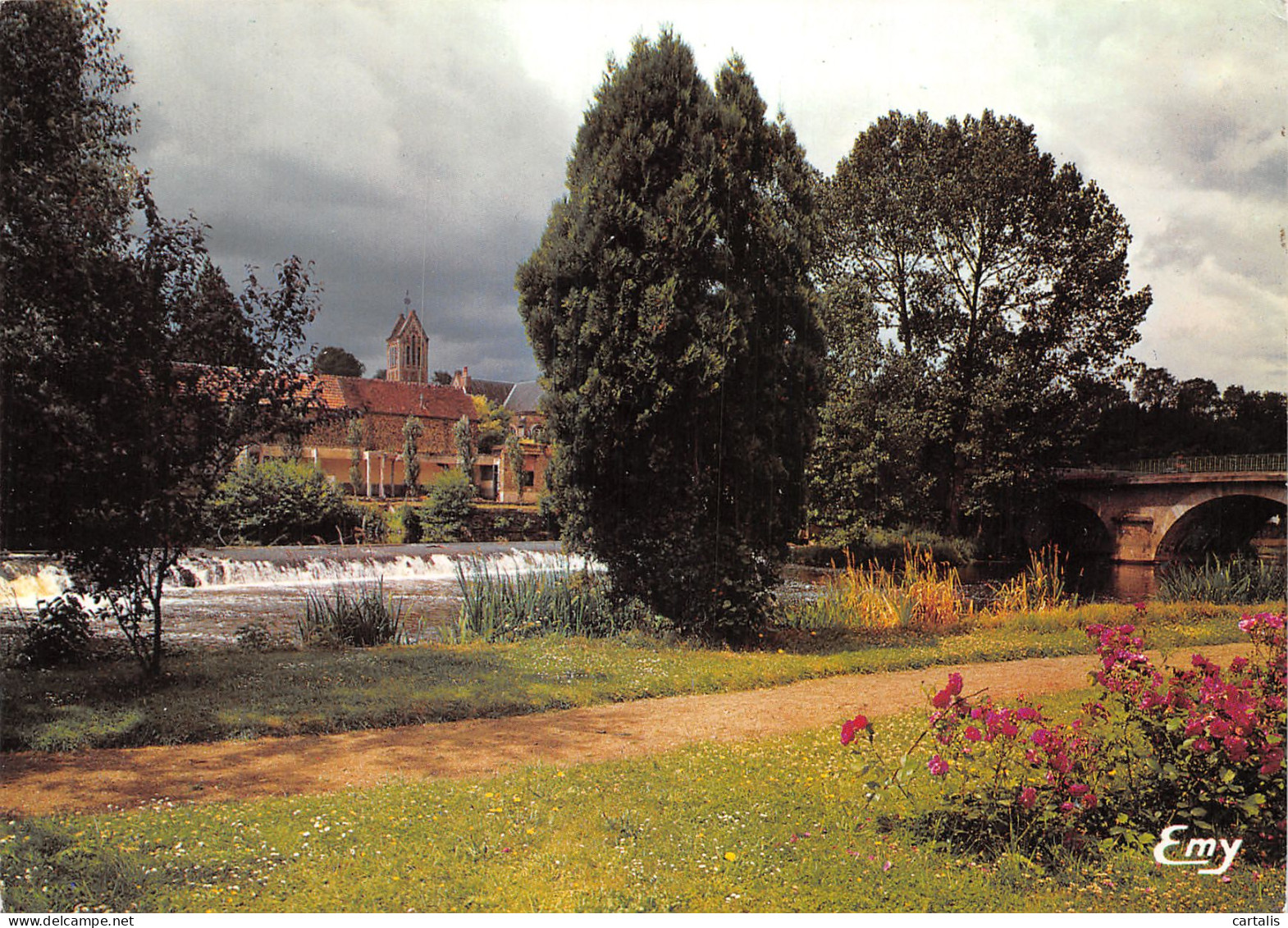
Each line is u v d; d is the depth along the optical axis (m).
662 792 4.55
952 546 17.22
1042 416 17.16
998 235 16.14
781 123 10.65
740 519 10.21
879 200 16.47
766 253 10.42
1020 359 16.56
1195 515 18.25
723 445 10.03
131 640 7.51
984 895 3.37
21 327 6.79
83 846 3.70
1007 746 4.08
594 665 8.27
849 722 4.29
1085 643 9.88
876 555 17.05
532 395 48.22
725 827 4.07
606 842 3.88
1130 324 15.56
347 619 10.19
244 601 13.94
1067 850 3.76
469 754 5.48
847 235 16.75
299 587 15.88
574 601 10.64
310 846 3.79
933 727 4.11
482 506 26.06
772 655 9.27
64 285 6.86
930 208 16.11
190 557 7.88
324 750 5.57
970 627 11.31
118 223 7.06
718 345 9.61
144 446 7.12
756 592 10.32
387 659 8.44
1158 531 18.34
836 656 8.91
